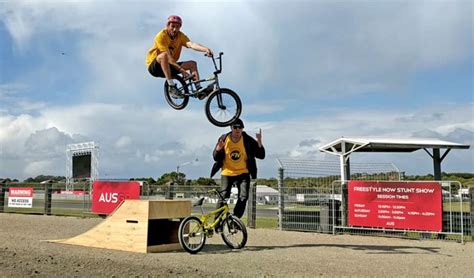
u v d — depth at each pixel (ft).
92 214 63.57
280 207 48.91
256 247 35.29
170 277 23.04
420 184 40.60
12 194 72.13
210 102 29.27
